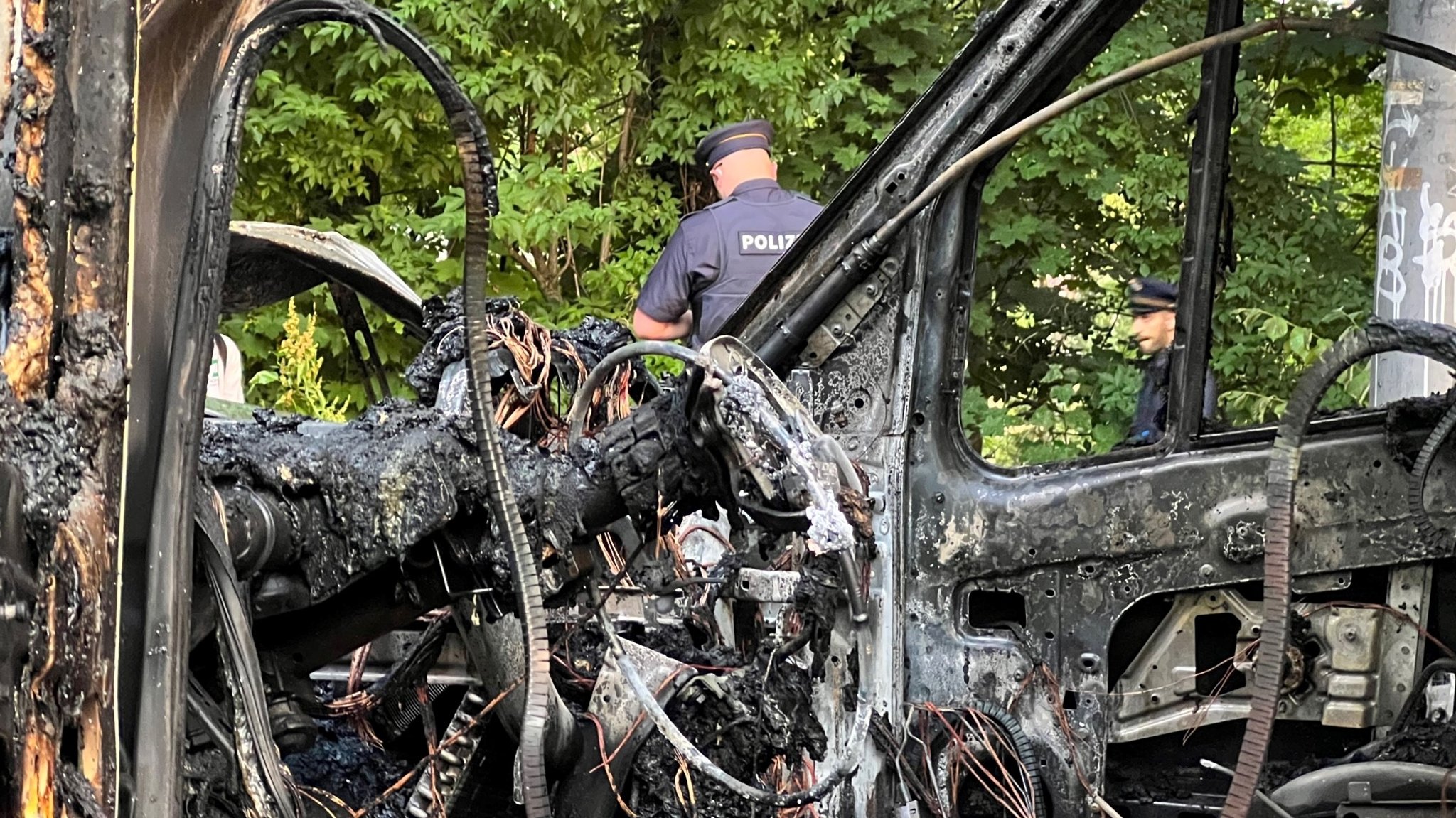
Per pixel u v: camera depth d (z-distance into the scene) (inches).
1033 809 137.3
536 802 87.7
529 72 347.9
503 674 110.3
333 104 345.7
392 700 125.1
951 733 137.9
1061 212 141.7
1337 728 139.1
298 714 106.3
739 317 145.6
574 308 348.8
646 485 109.2
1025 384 144.3
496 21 355.6
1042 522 140.7
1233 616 140.7
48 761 68.6
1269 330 138.6
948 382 143.3
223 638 90.2
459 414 112.5
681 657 122.9
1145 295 140.4
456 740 116.1
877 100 332.2
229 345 172.1
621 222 358.3
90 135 73.9
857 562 124.4
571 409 117.0
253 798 88.9
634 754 113.2
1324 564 135.3
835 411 144.4
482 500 103.3
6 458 69.4
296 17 87.6
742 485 108.3
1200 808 138.6
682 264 216.5
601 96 373.7
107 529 72.8
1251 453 137.1
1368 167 136.8
